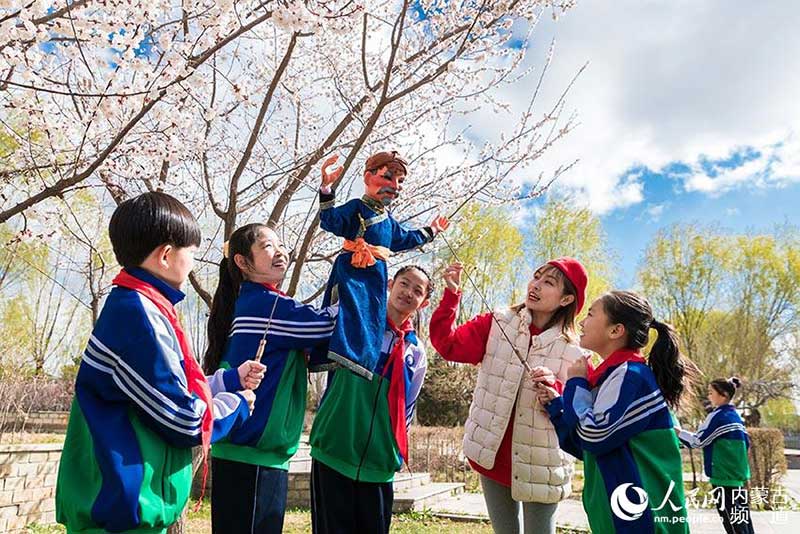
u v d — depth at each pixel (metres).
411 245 3.10
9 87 3.85
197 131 5.38
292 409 2.62
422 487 9.62
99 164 3.62
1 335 14.70
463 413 20.95
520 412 3.23
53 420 13.62
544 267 3.47
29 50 3.80
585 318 3.00
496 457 3.30
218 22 3.88
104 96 3.49
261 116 4.37
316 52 6.27
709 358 24.86
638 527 2.51
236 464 2.48
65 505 1.75
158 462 1.81
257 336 2.61
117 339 1.81
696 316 25.36
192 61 3.77
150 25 4.24
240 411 2.18
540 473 3.16
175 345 1.92
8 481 6.17
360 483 2.78
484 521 7.51
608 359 2.86
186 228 2.04
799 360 25.58
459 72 5.62
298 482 8.59
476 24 4.38
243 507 2.45
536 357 3.31
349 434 2.73
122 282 1.93
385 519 2.86
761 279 25.16
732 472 6.21
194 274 5.29
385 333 2.98
